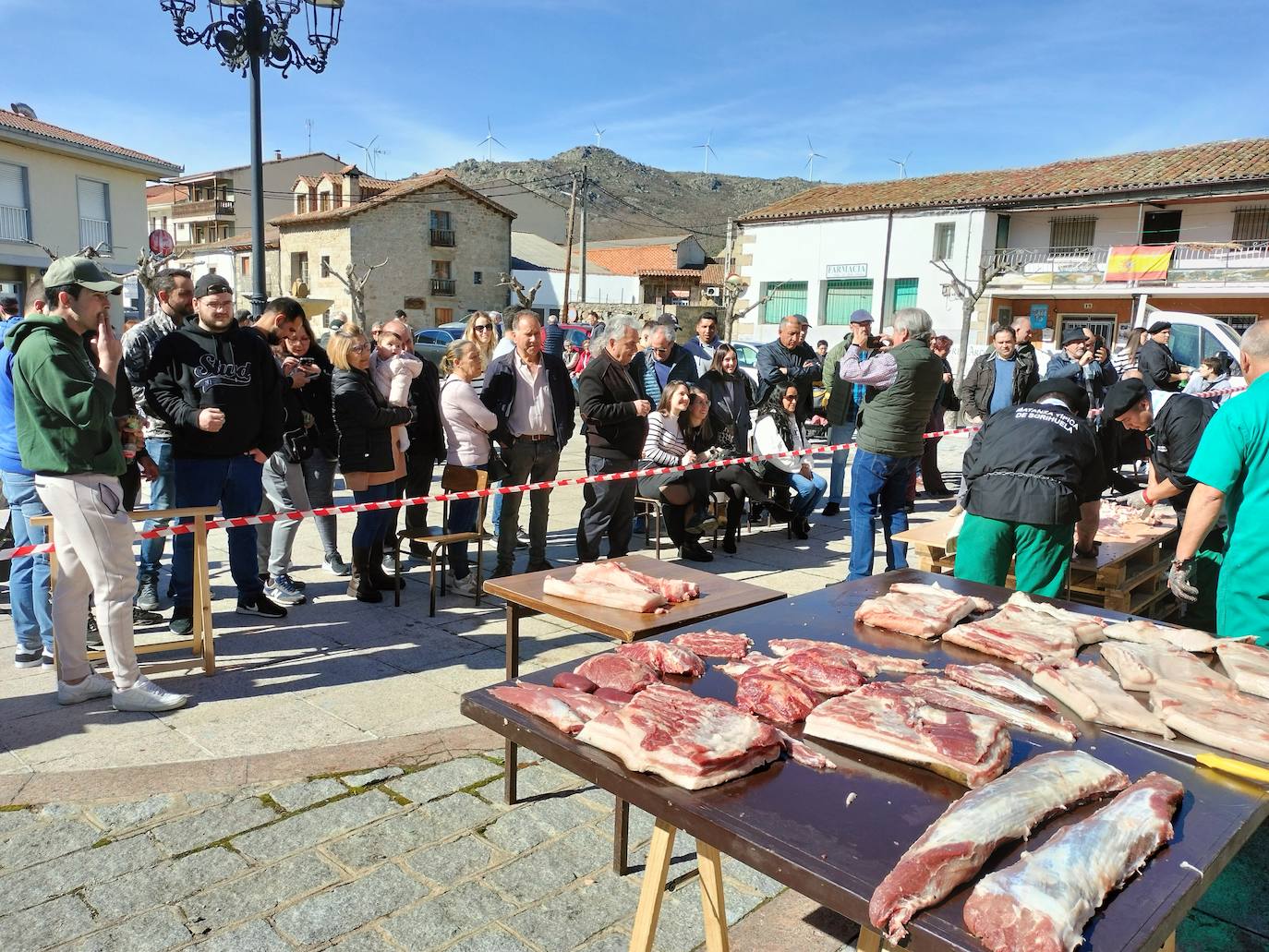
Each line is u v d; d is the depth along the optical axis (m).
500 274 42.03
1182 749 2.20
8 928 2.47
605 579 3.54
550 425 6.03
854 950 2.54
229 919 2.54
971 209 24.64
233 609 5.39
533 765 3.54
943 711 2.23
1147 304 23.00
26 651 4.43
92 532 3.74
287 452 5.50
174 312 5.04
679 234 101.88
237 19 7.68
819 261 27.86
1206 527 3.41
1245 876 2.97
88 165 24.77
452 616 5.44
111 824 3.01
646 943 2.25
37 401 3.61
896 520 6.02
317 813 3.12
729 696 2.53
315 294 39.62
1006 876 1.56
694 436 7.18
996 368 8.82
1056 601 3.39
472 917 2.60
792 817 1.85
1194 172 22.34
